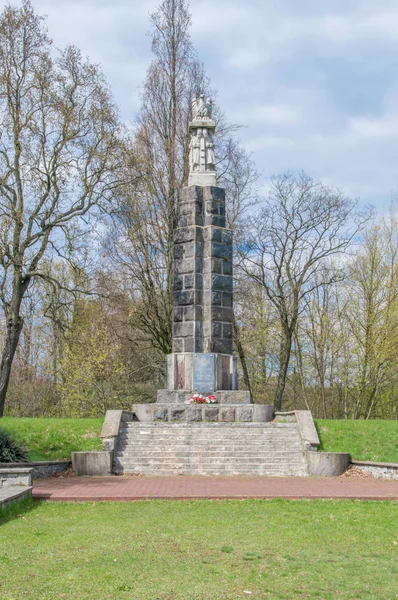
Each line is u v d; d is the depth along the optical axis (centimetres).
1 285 3456
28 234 3422
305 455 2456
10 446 2373
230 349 3123
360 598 916
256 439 2578
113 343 4231
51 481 2186
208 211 3178
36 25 3419
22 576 980
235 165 4212
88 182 3497
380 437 2683
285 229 4475
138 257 3981
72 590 919
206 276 3136
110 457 2378
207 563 1081
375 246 4338
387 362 4384
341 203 4741
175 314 3150
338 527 1416
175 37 4012
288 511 1628
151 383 4538
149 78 4006
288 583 977
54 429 2670
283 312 4525
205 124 3250
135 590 926
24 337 4953
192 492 1898
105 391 4184
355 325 4466
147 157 3900
